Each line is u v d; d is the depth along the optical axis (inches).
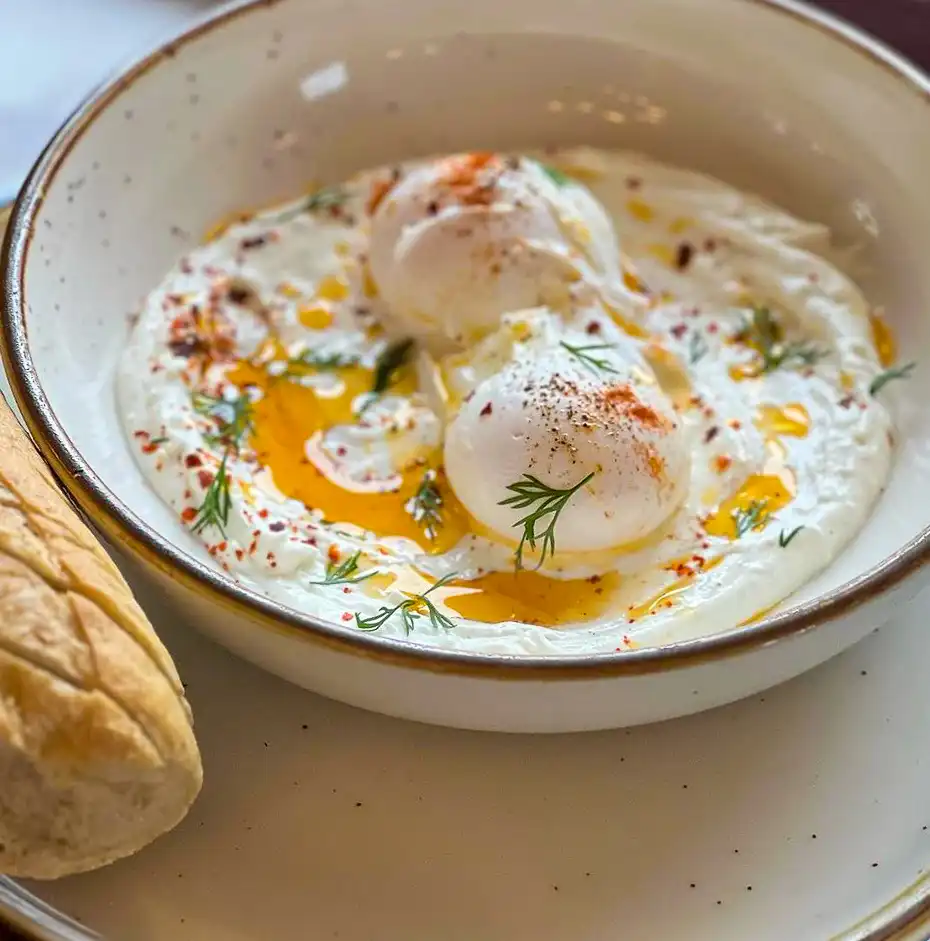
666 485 13.0
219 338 14.5
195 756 10.8
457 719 11.6
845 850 11.6
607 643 12.3
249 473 13.5
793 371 14.3
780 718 12.3
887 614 11.7
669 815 11.8
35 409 11.9
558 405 12.9
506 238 14.2
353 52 15.6
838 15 18.1
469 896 11.4
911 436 13.6
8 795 10.4
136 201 14.7
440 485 13.5
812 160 15.5
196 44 14.8
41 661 10.3
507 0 15.6
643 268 15.3
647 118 16.2
